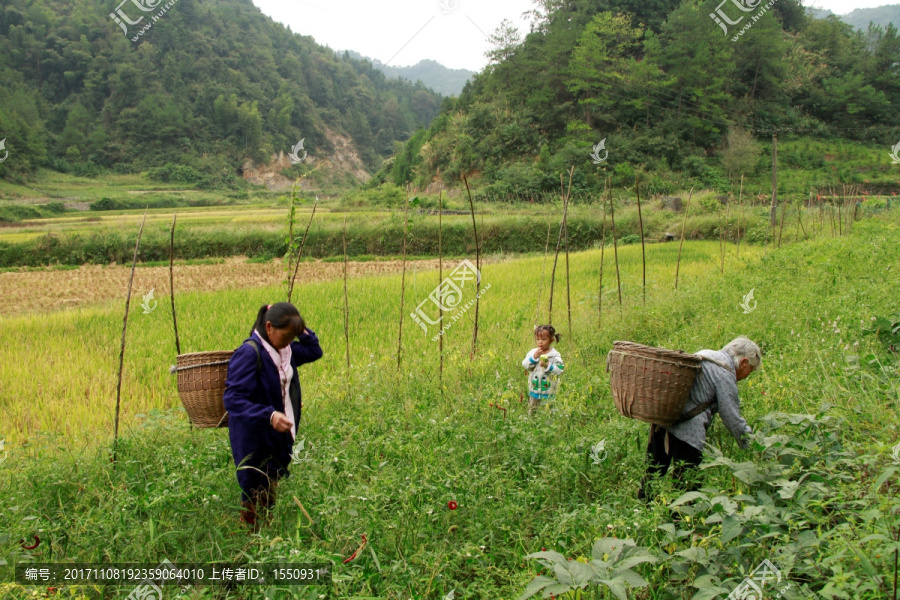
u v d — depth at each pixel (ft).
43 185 247.09
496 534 11.59
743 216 85.46
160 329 34.50
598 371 21.72
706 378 12.46
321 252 93.40
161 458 14.55
